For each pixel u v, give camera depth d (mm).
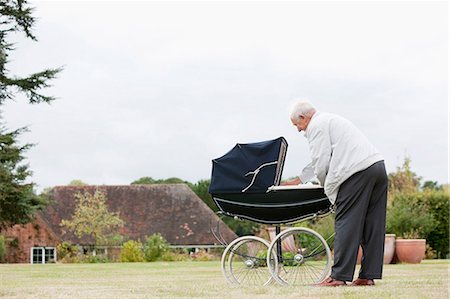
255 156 7172
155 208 45844
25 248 39500
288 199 7211
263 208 7297
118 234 40094
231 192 7254
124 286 7469
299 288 6520
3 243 35125
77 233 40219
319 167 6875
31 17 25734
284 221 7371
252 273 7867
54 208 44750
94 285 7770
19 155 26500
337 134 6844
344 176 6754
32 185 26969
